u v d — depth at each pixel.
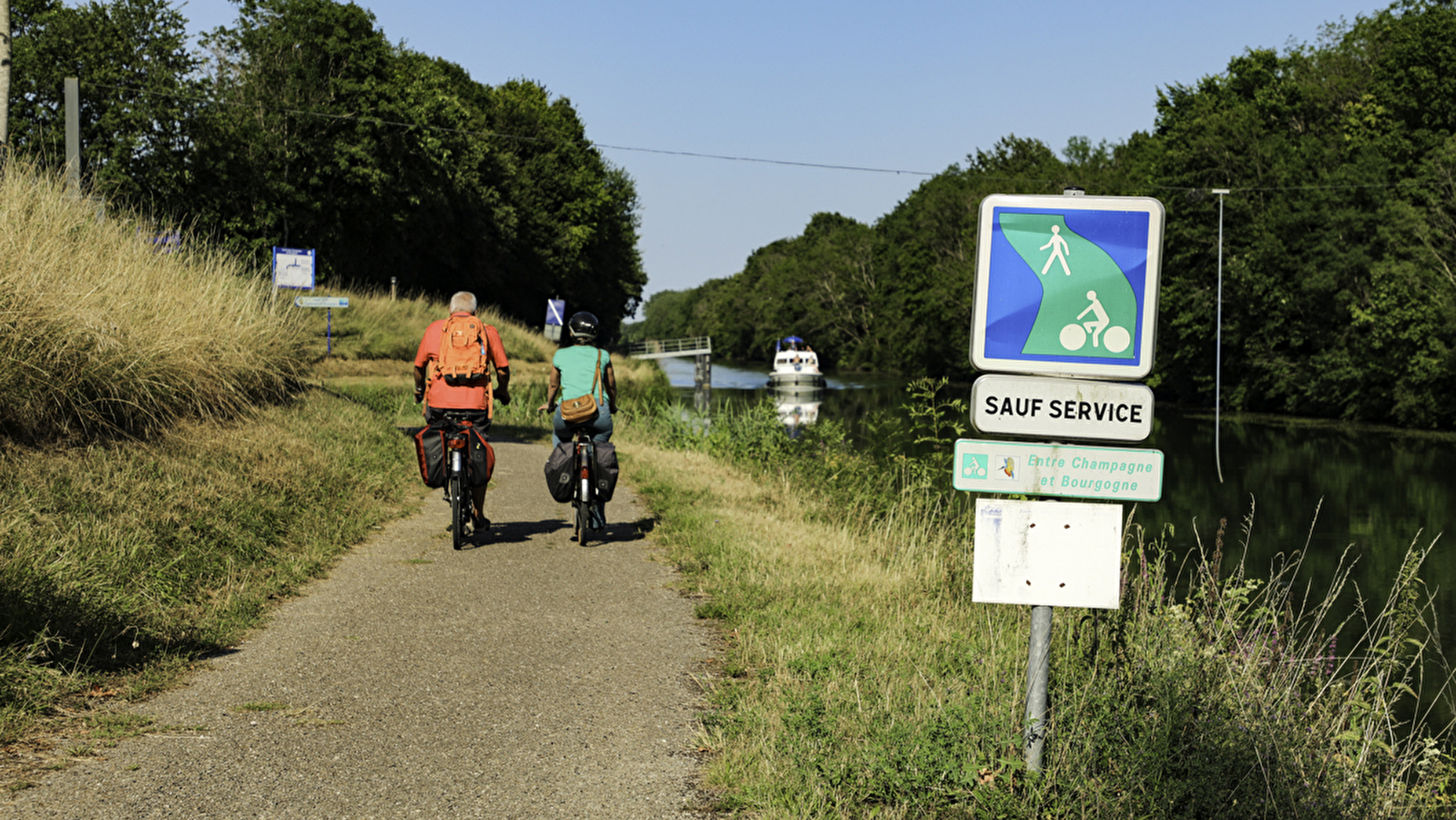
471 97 63.72
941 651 4.89
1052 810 3.06
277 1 39.72
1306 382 41.88
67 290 7.35
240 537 6.26
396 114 41.66
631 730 3.83
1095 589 3.14
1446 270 35.53
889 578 6.62
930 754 3.26
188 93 34.28
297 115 38.84
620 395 32.66
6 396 6.34
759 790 3.21
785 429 16.84
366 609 5.46
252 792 3.17
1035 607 3.21
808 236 131.50
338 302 18.27
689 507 8.97
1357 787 3.62
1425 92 41.41
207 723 3.73
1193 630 4.46
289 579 5.85
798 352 60.38
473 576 6.33
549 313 44.06
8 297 6.76
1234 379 47.06
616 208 76.06
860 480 11.53
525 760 3.52
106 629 4.39
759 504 9.70
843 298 97.88
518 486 10.39
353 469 9.05
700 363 64.12
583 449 7.36
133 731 3.59
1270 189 43.53
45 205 8.26
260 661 4.51
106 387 7.21
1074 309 3.13
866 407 47.97
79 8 32.75
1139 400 3.10
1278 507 18.70
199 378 8.55
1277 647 4.52
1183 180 46.53
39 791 3.07
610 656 4.78
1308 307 42.34
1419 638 9.96
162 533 5.79
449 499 7.27
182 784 3.20
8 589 4.30
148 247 9.57
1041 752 3.22
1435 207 36.94
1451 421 36.16
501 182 60.31
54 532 5.20
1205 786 3.11
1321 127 48.12
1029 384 3.13
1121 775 3.20
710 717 3.89
